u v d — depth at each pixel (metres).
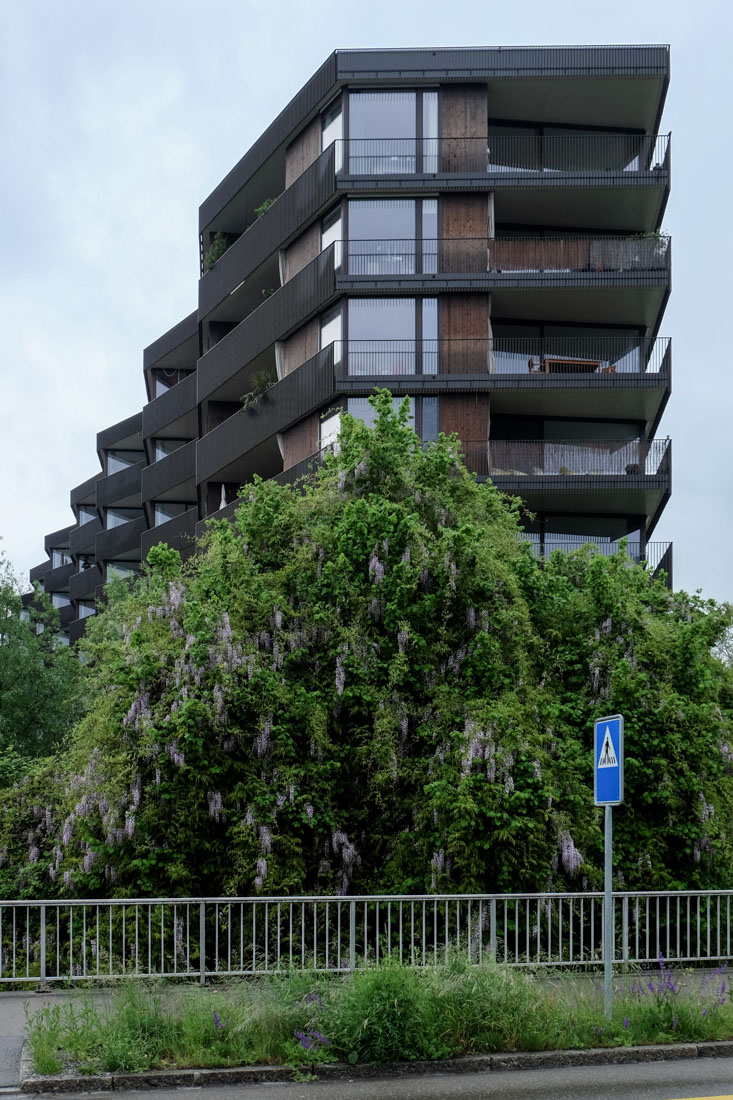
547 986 9.78
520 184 29.98
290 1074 8.21
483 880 13.42
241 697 14.22
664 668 15.63
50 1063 8.07
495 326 31.98
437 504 16.88
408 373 29.36
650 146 31.97
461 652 15.18
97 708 14.87
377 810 14.89
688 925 12.46
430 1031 8.63
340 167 30.28
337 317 30.00
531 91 30.75
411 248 29.88
